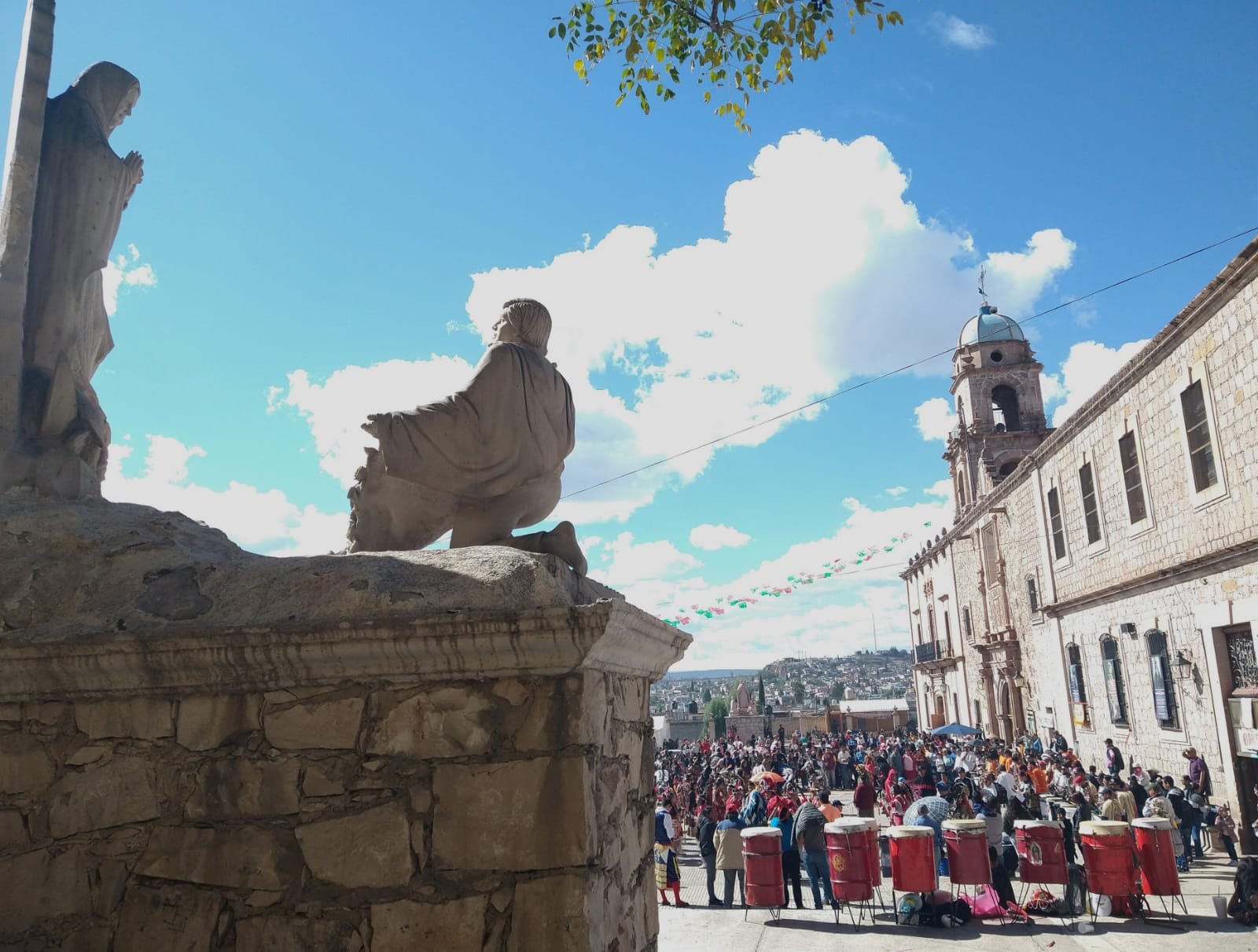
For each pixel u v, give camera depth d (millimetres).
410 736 2844
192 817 2889
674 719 94375
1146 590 20000
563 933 2637
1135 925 10078
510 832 2740
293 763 2875
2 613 3104
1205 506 17047
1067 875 10547
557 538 3549
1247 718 15703
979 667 38531
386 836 2773
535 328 3979
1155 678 19422
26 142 4195
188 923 2803
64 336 4277
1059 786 18953
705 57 6727
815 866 11656
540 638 2744
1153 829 10445
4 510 3475
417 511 3736
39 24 4301
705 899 13375
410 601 2881
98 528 3385
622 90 6906
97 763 2984
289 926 2740
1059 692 27234
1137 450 20109
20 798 2986
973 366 42625
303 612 2932
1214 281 15898
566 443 3961
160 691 2984
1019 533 31203
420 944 2674
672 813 19828
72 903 2879
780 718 77438
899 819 19500
